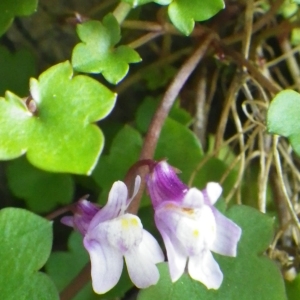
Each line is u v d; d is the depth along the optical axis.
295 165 0.12
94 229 0.08
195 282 0.09
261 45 0.12
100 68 0.09
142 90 0.12
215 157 0.11
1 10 0.09
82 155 0.08
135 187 0.08
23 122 0.08
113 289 0.10
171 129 0.11
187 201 0.07
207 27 0.11
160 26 0.11
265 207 0.11
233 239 0.08
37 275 0.08
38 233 0.08
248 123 0.11
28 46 0.12
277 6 0.11
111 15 0.10
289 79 0.12
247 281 0.09
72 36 0.12
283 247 0.11
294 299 0.10
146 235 0.08
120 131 0.11
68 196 0.11
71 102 0.08
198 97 0.12
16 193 0.11
